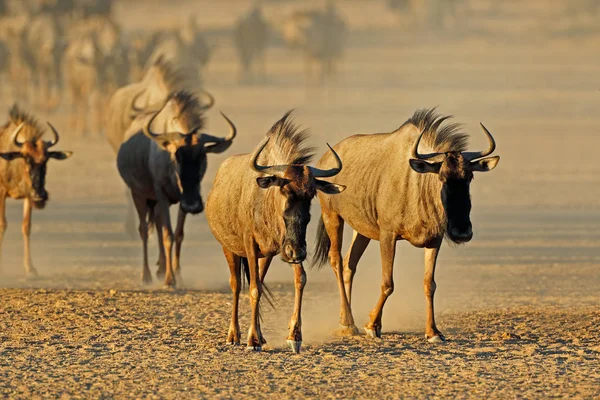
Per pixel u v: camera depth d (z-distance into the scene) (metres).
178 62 132.25
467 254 68.94
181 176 54.16
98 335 42.66
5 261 65.00
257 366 37.47
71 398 33.53
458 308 51.19
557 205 90.38
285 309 49.91
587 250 70.19
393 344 41.75
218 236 41.56
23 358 38.59
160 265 58.94
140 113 67.06
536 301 53.25
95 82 160.25
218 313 48.00
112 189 99.31
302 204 36.41
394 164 42.25
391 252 42.62
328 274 62.00
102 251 69.25
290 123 39.16
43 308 47.97
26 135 61.03
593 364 38.12
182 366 37.47
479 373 36.66
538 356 39.34
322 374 36.44
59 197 94.12
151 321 45.78
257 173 38.53
